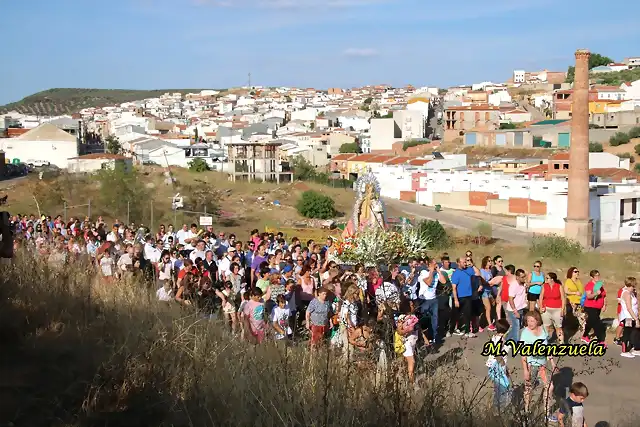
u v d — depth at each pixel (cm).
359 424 720
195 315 1041
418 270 1459
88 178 5934
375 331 985
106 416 684
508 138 9981
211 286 1322
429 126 13162
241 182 7781
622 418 976
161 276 1450
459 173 7075
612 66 16400
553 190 6306
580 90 4366
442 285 1457
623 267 3406
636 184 5578
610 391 1093
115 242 1845
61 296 1023
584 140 4384
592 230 4516
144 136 11406
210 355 873
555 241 3844
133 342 865
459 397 850
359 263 1454
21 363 755
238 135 11931
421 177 7369
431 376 926
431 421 740
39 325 897
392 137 11238
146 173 7431
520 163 7788
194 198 6122
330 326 1178
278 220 5847
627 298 1326
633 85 12250
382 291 1200
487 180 6856
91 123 16812
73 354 802
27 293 997
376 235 1625
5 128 11262
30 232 2088
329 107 18712
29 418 654
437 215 6475
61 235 1878
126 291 1195
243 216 5959
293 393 773
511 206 6512
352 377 823
